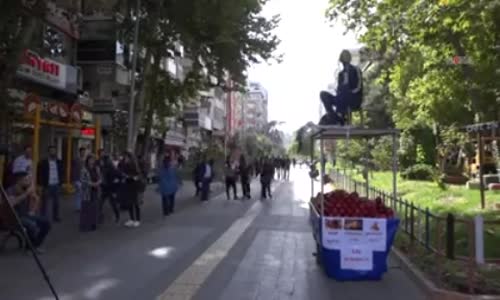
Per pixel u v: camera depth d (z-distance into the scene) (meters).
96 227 14.31
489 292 7.53
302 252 11.31
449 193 21.08
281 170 56.78
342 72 10.44
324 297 7.88
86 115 31.25
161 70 31.66
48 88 26.94
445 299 7.54
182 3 26.00
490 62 14.43
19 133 23.73
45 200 15.19
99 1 27.80
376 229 8.92
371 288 8.44
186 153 62.62
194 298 7.72
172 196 18.27
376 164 40.34
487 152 25.73
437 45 15.81
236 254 11.02
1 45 17.16
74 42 30.30
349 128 9.80
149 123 33.28
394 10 16.52
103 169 15.54
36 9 17.27
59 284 8.37
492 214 14.88
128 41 28.72
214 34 27.42
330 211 9.09
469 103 21.14
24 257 10.29
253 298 7.77
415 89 21.20
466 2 12.41
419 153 35.53
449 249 8.60
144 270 9.41
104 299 7.59
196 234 13.62
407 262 9.63
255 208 20.72
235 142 74.69
